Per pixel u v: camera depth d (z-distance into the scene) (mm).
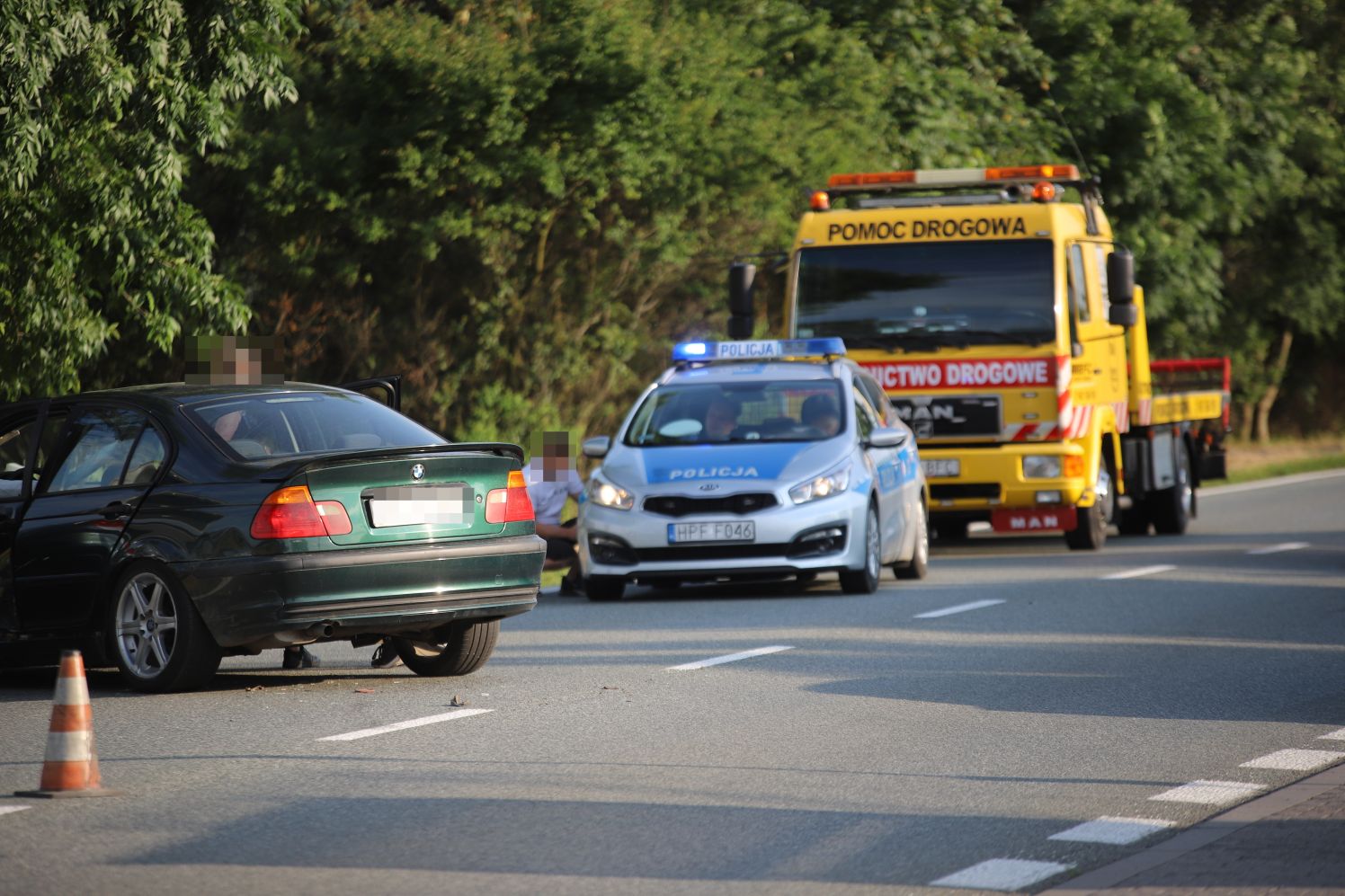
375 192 77375
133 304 51719
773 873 20125
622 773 25703
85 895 19156
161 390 35312
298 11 54125
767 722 29969
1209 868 20281
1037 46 122812
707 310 92125
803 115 89562
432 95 75688
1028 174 66750
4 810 23359
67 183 49438
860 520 49125
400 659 37531
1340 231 151125
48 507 34406
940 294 63188
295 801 23859
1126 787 24750
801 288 64375
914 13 111188
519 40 77062
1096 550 64875
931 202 66562
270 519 31984
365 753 27281
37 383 51094
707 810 23297
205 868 20281
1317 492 95500
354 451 32781
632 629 43156
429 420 84875
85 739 24453
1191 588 50656
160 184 49844
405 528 33031
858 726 29531
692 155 81188
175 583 32625
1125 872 20141
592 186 79812
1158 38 126000
